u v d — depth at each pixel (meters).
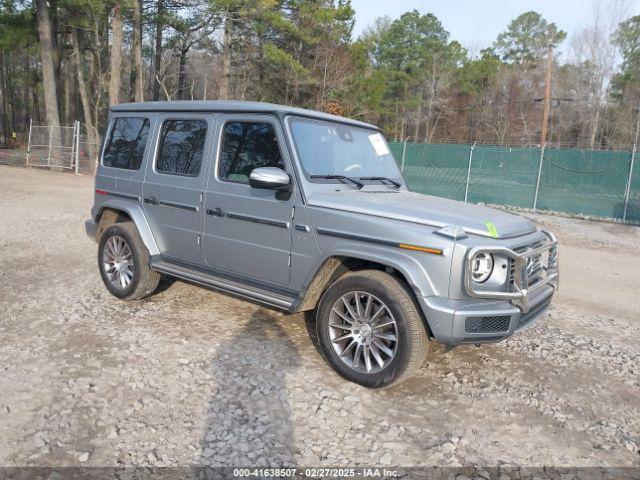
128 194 5.85
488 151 19.62
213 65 44.88
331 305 4.20
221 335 5.01
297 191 4.40
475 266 3.74
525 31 74.88
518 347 5.20
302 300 4.38
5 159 29.25
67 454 3.10
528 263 4.12
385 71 60.38
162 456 3.13
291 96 35.53
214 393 3.89
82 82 33.06
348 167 4.95
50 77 26.56
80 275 6.88
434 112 61.72
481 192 19.89
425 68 66.56
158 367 4.26
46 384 3.89
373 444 3.37
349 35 35.47
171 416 3.56
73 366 4.20
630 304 7.23
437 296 3.72
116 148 6.13
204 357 4.50
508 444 3.47
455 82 62.25
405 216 3.96
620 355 5.13
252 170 4.70
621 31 61.25
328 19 31.72
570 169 17.86
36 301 5.74
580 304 7.08
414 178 21.78
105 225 6.31
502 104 58.25
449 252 3.67
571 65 59.59
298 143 4.54
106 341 4.73
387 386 3.97
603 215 17.22
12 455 3.07
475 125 59.34
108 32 35.44
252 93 37.31
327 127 4.95
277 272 4.61
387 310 3.91
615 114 57.31
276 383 4.09
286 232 4.47
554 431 3.67
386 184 5.13
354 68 35.75
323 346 4.26
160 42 36.59
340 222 4.14
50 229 10.04
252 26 31.20
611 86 61.44
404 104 59.97
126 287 5.73
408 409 3.85
